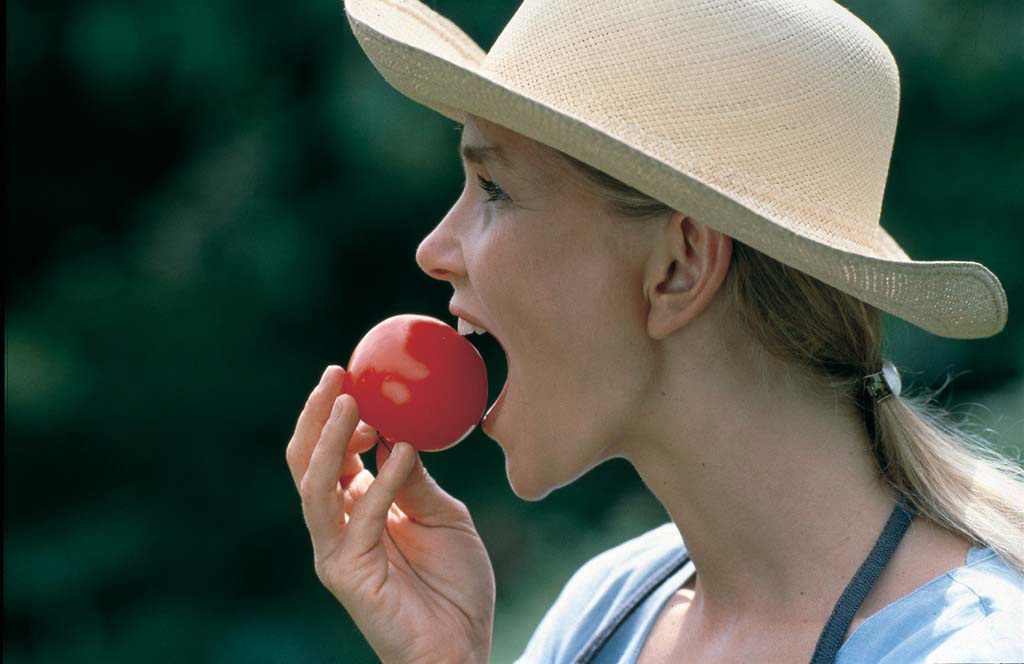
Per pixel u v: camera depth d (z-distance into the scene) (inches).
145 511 789.2
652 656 149.1
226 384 798.5
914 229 742.5
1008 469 148.8
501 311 141.3
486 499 714.8
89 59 792.9
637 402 140.2
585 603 164.1
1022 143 739.4
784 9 132.0
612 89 130.0
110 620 771.4
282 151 797.2
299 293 798.5
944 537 132.6
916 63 735.1
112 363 792.3
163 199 832.9
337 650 770.2
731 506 139.0
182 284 800.9
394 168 764.6
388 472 147.6
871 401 139.4
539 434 143.6
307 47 799.1
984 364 653.9
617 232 135.8
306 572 802.8
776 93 129.3
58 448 781.9
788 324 135.9
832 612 129.9
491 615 157.4
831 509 135.9
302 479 149.8
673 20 130.2
